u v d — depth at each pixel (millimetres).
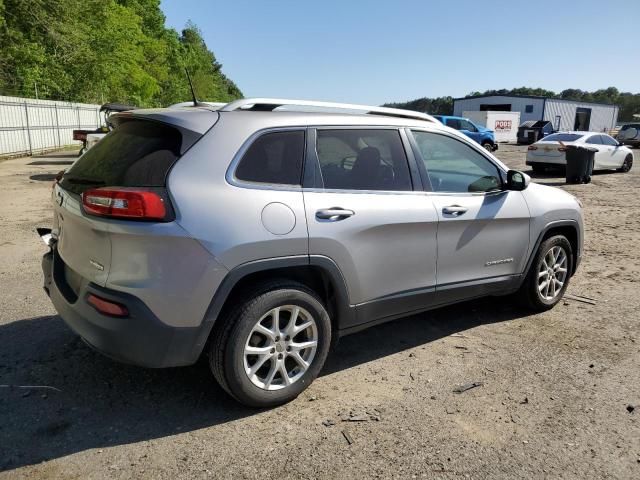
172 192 2949
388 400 3504
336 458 2896
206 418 3270
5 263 6332
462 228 4184
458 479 2742
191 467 2807
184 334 3021
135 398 3477
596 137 18953
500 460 2896
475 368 3969
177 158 3045
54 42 26359
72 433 3086
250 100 3502
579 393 3615
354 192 3613
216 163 3111
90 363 3914
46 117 23969
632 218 10461
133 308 2910
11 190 12297
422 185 4016
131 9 45125
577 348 4332
